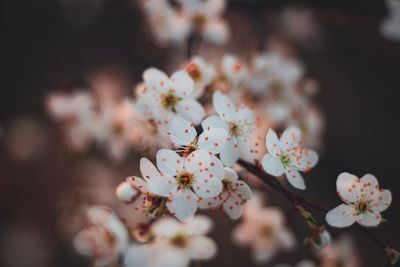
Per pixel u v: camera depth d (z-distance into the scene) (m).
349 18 0.42
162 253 0.17
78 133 0.28
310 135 0.30
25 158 0.55
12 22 0.62
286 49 0.53
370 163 0.56
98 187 0.39
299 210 0.17
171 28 0.26
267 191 0.33
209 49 0.45
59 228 0.50
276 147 0.17
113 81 0.56
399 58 0.63
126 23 0.61
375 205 0.17
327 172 0.55
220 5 0.25
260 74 0.27
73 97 0.28
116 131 0.27
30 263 0.49
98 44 0.62
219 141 0.17
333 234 0.41
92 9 0.59
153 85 0.19
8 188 0.53
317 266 0.25
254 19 0.33
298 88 0.31
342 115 0.60
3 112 0.59
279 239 0.26
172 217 0.18
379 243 0.17
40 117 0.59
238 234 0.26
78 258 0.49
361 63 0.64
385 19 0.31
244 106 0.18
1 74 0.61
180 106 0.19
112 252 0.18
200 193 0.16
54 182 0.54
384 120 0.60
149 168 0.16
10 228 0.51
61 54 0.62
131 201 0.16
